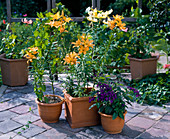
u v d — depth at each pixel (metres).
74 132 2.98
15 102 3.98
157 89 4.21
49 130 3.02
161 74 4.79
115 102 2.89
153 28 5.05
